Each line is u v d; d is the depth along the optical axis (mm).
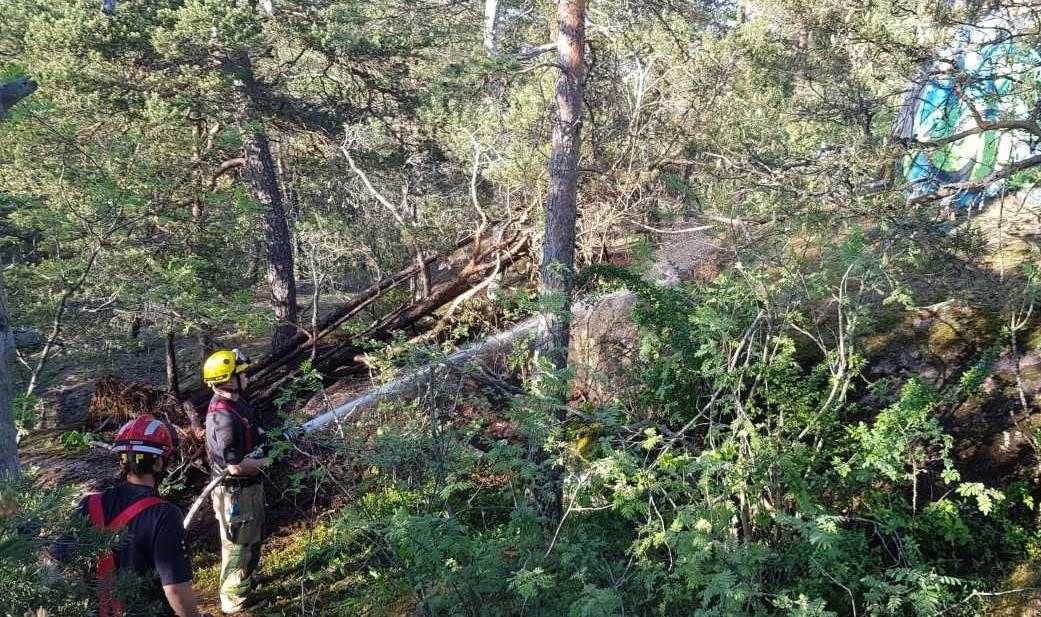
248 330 8938
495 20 10016
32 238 10023
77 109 10055
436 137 12742
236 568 5227
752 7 11578
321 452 5926
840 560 3955
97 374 10633
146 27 10203
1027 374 4992
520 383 6773
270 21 11000
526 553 4105
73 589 2420
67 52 9852
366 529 4355
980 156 7168
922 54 6320
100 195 7512
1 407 3604
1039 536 4070
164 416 7527
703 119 10016
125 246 7938
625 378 5688
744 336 4371
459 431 4723
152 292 7781
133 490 2916
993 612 3879
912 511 4410
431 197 12484
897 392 5008
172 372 9445
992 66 6195
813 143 7688
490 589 3932
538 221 9297
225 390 5047
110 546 2549
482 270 9445
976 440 4805
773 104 9031
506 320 8680
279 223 11625
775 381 4453
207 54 10625
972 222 6223
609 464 3918
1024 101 6074
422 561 3898
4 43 10188
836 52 7031
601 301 6746
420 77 12312
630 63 11227
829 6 7070
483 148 10383
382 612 4664
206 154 10172
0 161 8734
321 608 5145
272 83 11703
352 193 12594
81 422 9125
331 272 12195
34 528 2389
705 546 3527
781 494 4152
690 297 5094
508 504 5531
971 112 6332
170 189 8672
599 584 4055
